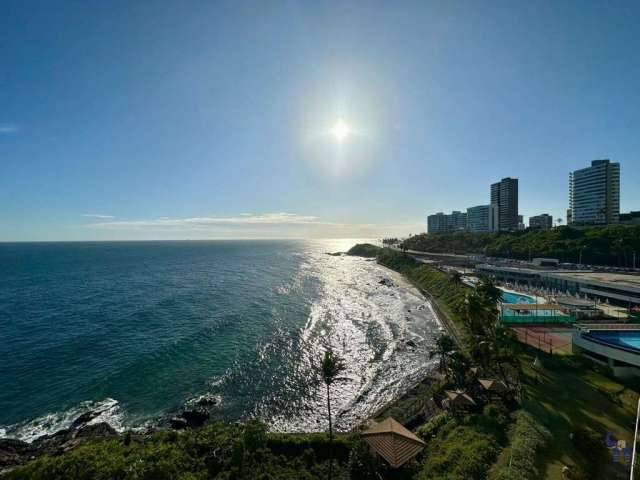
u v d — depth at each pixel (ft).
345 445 94.58
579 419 98.22
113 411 123.65
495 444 85.92
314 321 235.61
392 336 204.33
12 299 301.63
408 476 81.15
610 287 244.22
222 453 88.79
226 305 282.56
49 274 465.88
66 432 110.52
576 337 146.92
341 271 516.73
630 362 125.49
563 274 300.40
